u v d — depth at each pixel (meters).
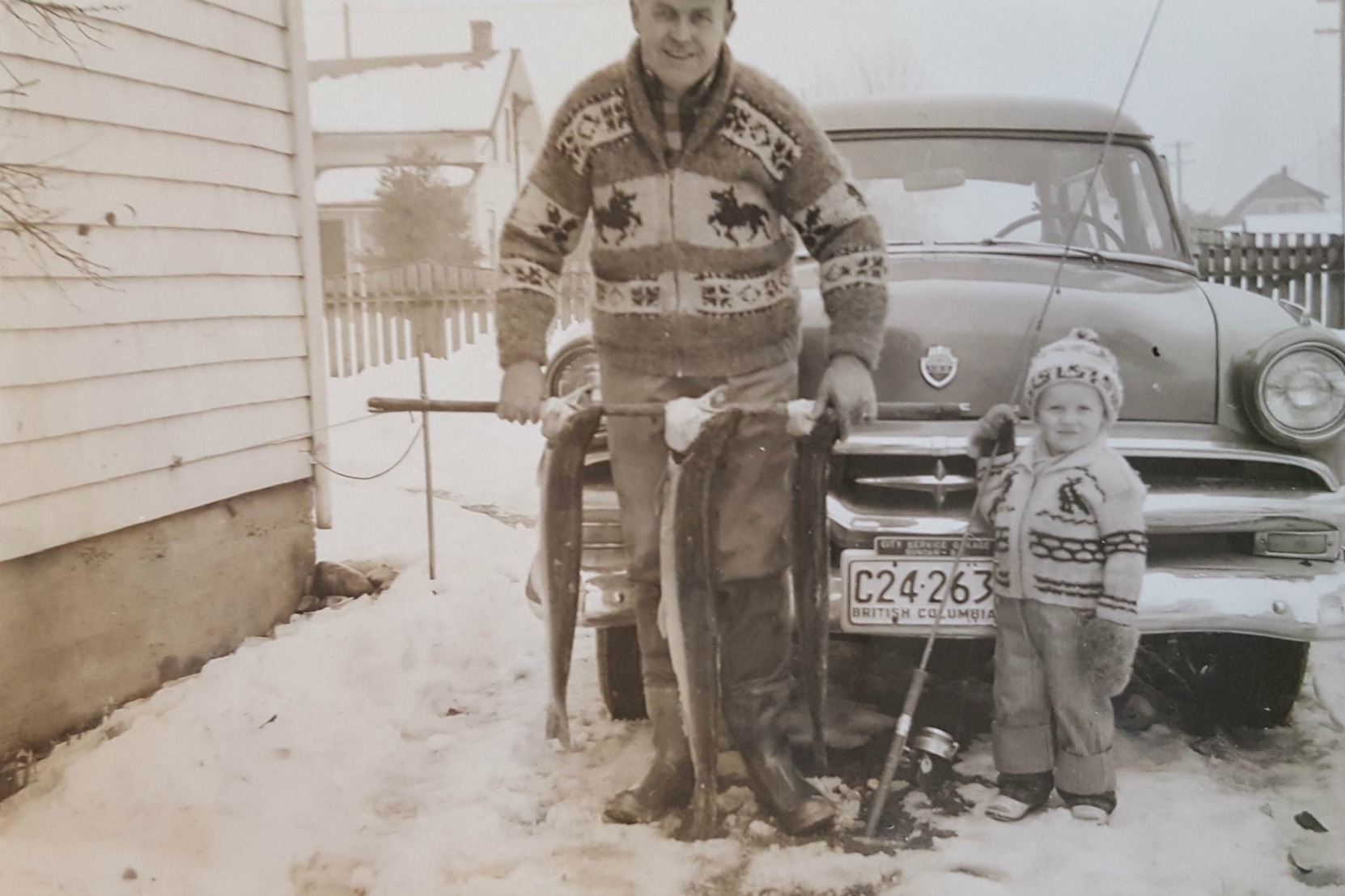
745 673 2.94
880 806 2.83
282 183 4.84
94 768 3.17
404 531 6.06
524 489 7.58
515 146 20.53
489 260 17.73
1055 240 4.16
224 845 2.87
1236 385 3.23
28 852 2.77
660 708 2.99
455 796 3.14
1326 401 3.13
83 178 3.66
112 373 3.76
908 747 3.30
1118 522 2.76
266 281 4.70
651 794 2.95
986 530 2.97
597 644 3.62
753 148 2.70
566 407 2.80
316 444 5.02
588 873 2.68
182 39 4.20
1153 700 3.78
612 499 3.20
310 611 4.89
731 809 2.99
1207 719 3.64
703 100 2.68
